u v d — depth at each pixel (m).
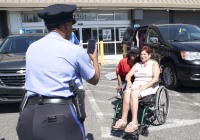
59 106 2.34
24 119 2.38
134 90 4.91
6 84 6.05
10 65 6.10
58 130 2.30
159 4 18.17
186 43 7.80
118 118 5.11
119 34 18.28
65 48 2.39
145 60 5.57
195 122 5.35
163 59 8.09
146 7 17.92
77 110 2.40
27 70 2.46
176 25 8.91
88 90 8.34
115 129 4.78
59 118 2.30
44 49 2.41
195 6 19.03
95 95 7.73
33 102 2.39
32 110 2.36
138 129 4.65
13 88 5.98
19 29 16.41
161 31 8.54
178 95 7.35
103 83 9.42
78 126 2.40
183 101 6.79
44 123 2.30
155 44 8.48
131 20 18.38
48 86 2.36
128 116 5.25
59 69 2.36
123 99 4.91
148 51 5.57
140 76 5.52
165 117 5.34
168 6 18.36
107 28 18.05
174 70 7.69
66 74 2.38
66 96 2.38
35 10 16.11
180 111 6.02
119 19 18.20
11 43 7.70
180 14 19.62
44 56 2.39
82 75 2.48
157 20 18.98
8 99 6.07
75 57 2.39
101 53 15.80
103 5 17.02
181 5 18.70
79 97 2.43
